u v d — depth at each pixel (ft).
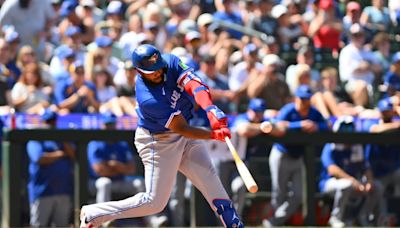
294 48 172.76
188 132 74.64
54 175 120.78
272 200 129.90
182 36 155.22
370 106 157.79
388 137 131.64
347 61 161.58
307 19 176.04
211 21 163.94
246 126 125.18
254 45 150.20
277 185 129.08
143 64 73.10
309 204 128.26
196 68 141.38
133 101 133.90
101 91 137.80
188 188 125.80
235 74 148.46
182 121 74.90
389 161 134.72
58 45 162.30
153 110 74.79
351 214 134.21
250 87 145.48
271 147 135.85
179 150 77.41
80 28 160.76
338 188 130.41
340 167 131.64
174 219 124.98
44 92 133.28
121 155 124.36
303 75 147.02
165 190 77.77
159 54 73.67
